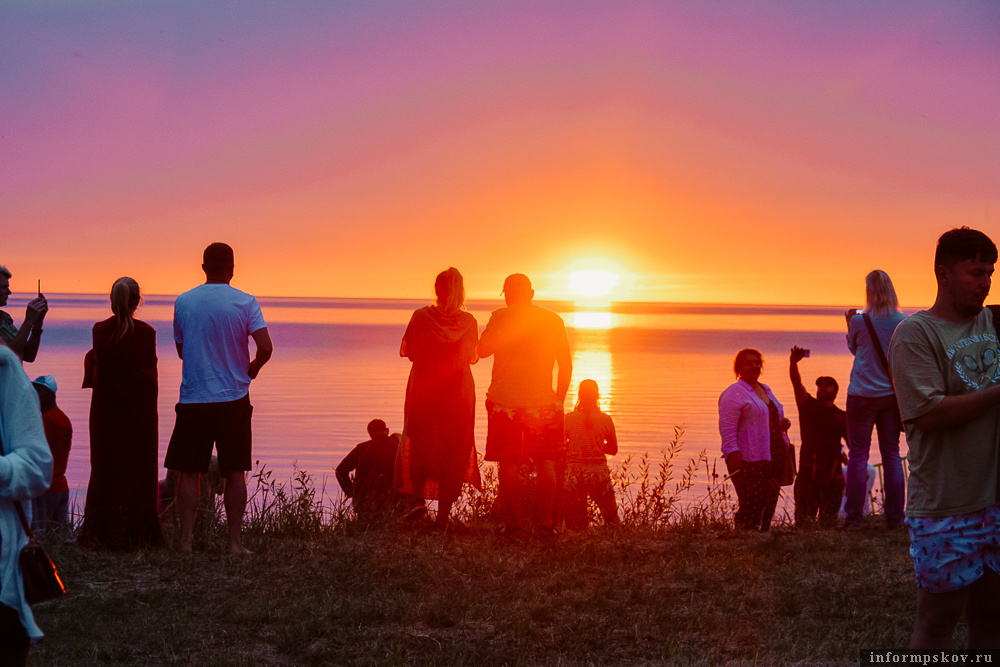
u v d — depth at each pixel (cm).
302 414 3603
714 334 16488
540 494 710
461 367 746
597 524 819
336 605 525
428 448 749
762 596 551
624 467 898
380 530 732
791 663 445
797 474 949
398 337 13425
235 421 636
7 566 290
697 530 780
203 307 630
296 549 650
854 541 712
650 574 602
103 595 538
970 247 361
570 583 578
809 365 6919
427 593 552
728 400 866
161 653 459
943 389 357
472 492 859
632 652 467
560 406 714
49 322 18925
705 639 479
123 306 645
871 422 780
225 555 629
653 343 11669
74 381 4797
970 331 366
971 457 354
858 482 782
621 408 3806
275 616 506
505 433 707
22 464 288
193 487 639
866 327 769
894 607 526
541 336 716
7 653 291
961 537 354
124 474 638
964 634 475
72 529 730
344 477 940
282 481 1881
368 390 4788
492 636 486
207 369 628
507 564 620
